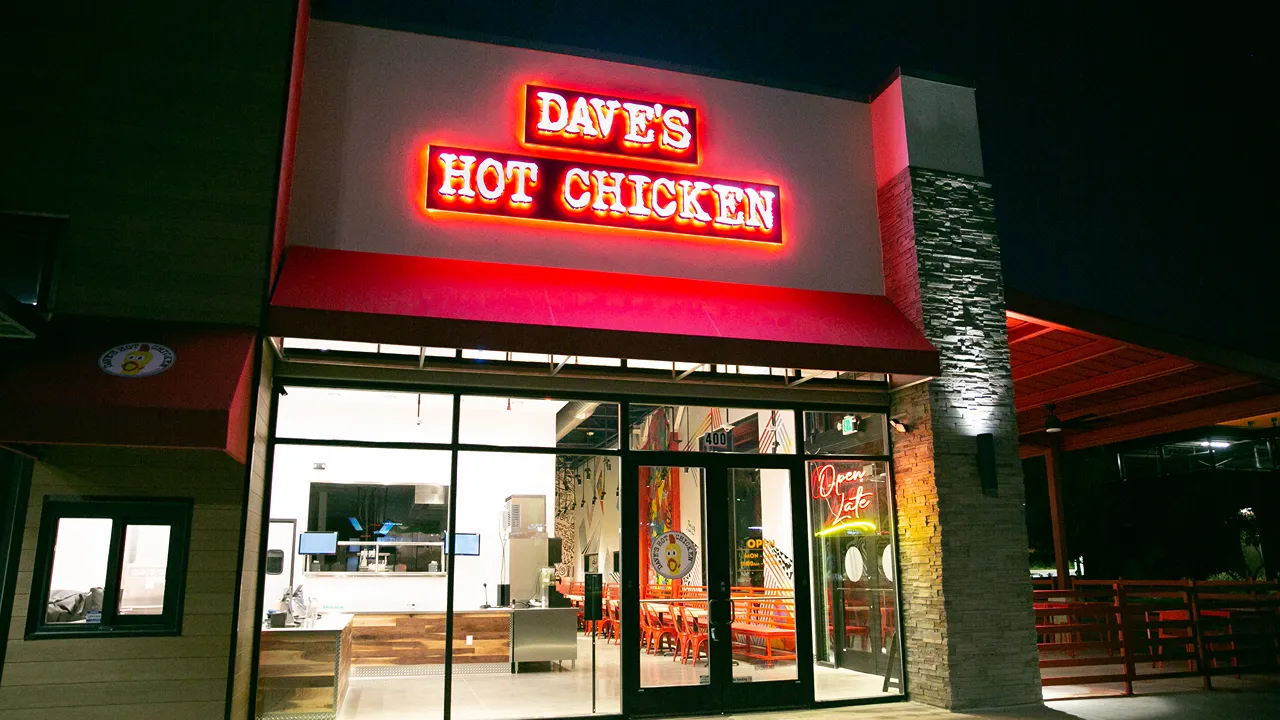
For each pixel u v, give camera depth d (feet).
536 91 32.30
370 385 28.99
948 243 34.32
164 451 25.04
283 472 40.57
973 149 35.76
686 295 31.48
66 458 24.43
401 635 37.81
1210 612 40.83
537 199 31.35
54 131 25.61
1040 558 90.48
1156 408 52.16
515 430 30.68
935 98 35.60
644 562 31.04
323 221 29.27
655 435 31.86
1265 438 73.61
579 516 35.01
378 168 30.17
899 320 33.68
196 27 27.04
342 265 28.27
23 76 25.71
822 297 33.99
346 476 41.09
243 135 26.73
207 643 24.38
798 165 35.37
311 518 40.96
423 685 34.42
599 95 33.09
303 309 25.68
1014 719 29.94
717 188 33.68
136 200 25.73
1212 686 37.06
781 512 32.89
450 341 26.50
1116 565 85.61
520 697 31.76
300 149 29.60
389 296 27.12
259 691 27.78
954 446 32.78
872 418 34.88
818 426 34.14
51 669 23.49
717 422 32.68
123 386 22.50
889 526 34.27
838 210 35.60
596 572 32.22
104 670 23.73
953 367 33.32
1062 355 43.65
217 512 24.98
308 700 28.53
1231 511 76.23
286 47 27.53
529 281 29.78
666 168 33.47
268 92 27.14
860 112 36.91
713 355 29.07
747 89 35.27
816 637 32.94
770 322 31.09
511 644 35.47
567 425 31.19
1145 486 84.23
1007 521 33.06
